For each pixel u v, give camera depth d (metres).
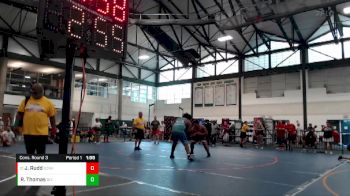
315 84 22.45
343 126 20.80
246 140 21.89
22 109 4.41
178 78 31.11
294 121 22.95
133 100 31.09
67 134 3.58
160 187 4.72
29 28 21.97
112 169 6.59
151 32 24.16
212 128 19.89
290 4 15.45
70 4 3.74
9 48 22.03
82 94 3.77
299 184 5.46
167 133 23.80
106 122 19.67
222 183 5.28
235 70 27.05
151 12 22.98
